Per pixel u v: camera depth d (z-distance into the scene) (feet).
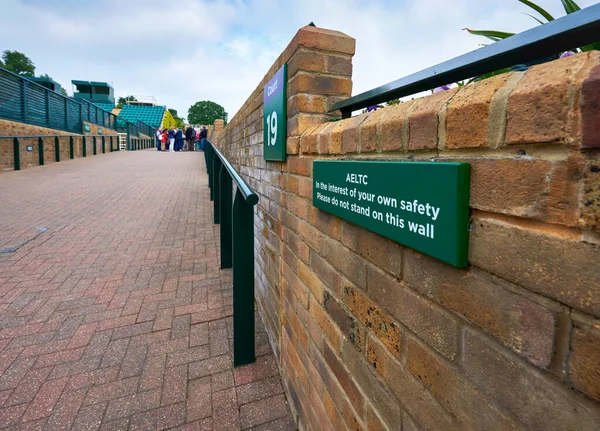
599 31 1.69
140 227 17.21
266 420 5.98
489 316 1.96
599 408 1.44
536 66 1.84
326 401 4.43
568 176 1.51
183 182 31.73
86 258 13.01
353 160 3.42
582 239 1.46
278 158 6.20
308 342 5.06
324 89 5.16
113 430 5.72
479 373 2.05
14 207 20.13
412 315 2.67
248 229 6.98
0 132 33.40
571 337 1.53
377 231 2.88
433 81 2.83
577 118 1.45
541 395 1.68
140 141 88.17
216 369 7.16
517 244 1.76
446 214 2.10
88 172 35.94
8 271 11.65
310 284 4.88
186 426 5.83
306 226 4.97
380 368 3.15
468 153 2.08
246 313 7.16
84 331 8.38
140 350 7.72
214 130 45.14
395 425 2.95
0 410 6.03
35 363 7.22
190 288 10.69
